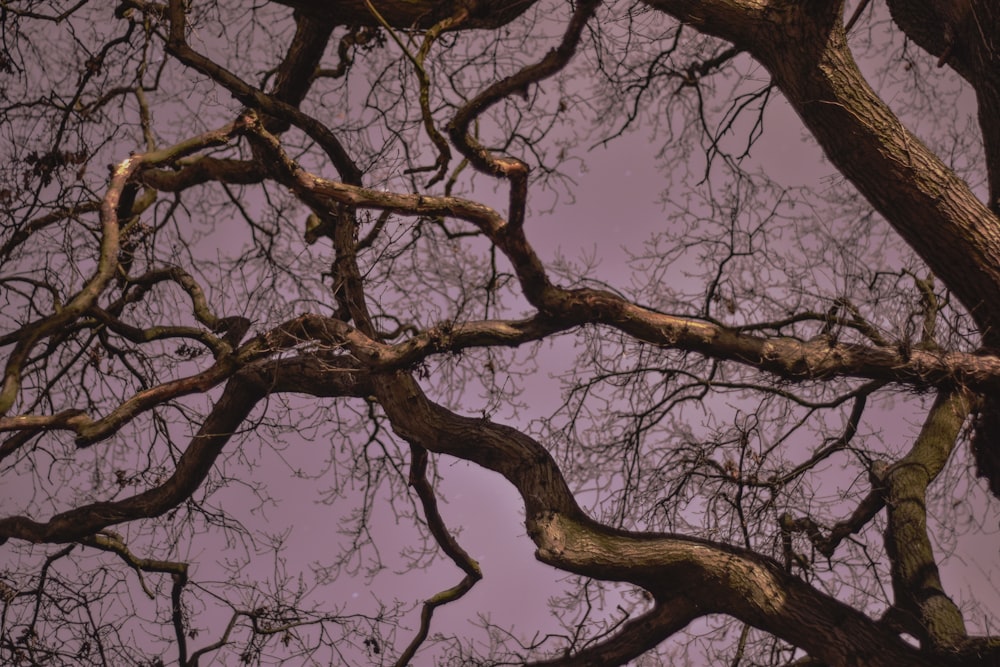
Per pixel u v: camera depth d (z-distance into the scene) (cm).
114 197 683
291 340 803
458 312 777
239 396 869
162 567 958
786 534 806
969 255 741
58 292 814
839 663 756
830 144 747
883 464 891
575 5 738
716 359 815
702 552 771
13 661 928
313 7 739
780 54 735
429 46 691
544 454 801
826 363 749
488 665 897
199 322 850
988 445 855
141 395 765
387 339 879
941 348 798
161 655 967
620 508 855
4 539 945
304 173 716
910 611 798
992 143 806
